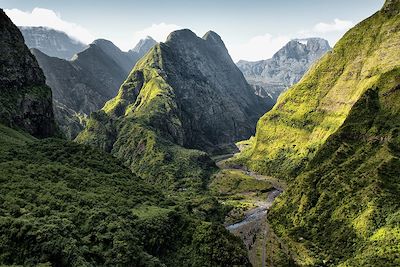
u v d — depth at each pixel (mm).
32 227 100438
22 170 142875
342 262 158625
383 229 160375
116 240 118250
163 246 139125
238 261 142500
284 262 165750
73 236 111188
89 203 135375
